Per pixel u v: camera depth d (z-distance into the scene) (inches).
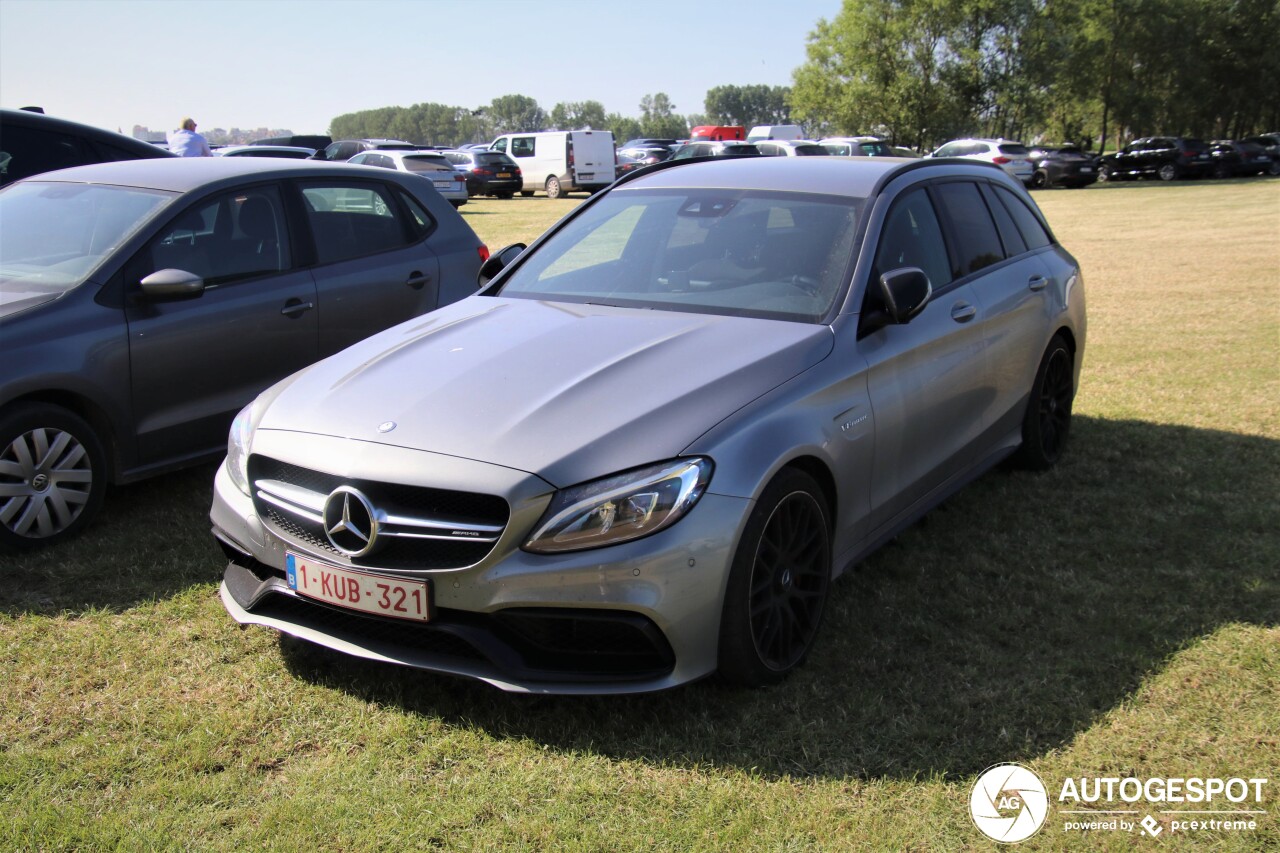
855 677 124.3
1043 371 193.3
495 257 179.5
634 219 168.9
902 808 100.3
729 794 102.5
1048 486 192.5
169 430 184.1
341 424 120.1
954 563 158.2
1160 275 482.3
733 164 181.5
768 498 115.8
